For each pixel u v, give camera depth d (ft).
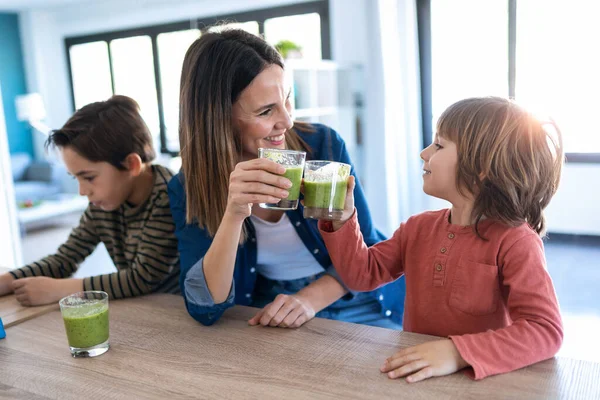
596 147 14.15
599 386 2.63
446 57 14.64
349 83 14.38
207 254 3.62
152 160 4.95
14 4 22.53
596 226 14.37
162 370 3.00
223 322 3.67
